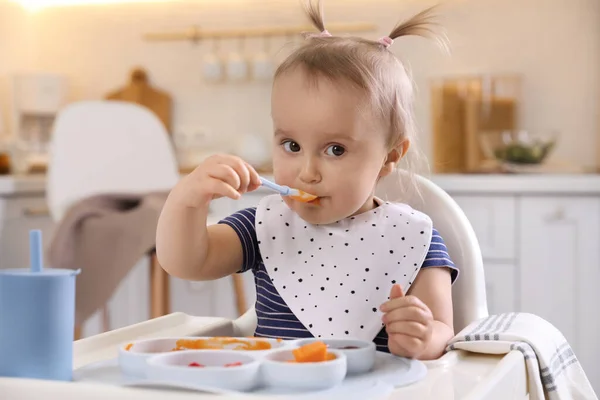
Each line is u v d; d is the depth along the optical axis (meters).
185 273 0.88
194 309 2.74
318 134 0.87
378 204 1.00
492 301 2.43
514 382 0.64
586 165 2.82
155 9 3.28
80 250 2.35
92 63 3.34
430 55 2.93
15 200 2.64
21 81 3.19
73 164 2.63
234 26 3.20
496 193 2.41
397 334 0.69
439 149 2.82
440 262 0.92
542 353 0.72
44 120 3.27
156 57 3.28
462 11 2.91
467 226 1.02
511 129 2.79
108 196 2.44
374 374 0.59
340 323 0.87
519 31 2.88
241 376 0.52
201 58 3.23
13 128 3.24
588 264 2.36
